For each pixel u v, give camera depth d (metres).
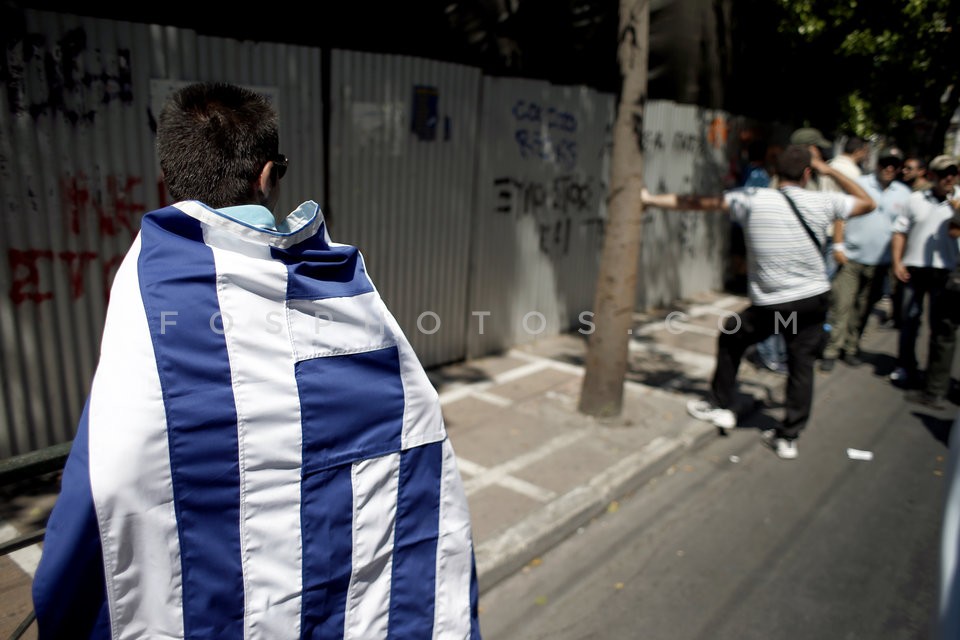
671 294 9.98
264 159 1.45
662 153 8.94
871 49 9.56
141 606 1.22
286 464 1.34
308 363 1.37
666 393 6.36
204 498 1.26
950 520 1.84
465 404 5.79
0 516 3.65
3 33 3.62
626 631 3.47
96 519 1.16
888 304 10.97
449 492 1.59
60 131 3.90
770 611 3.66
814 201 4.79
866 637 3.50
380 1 5.30
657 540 4.26
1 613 1.88
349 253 1.48
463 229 6.44
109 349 1.23
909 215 6.86
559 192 7.43
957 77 10.74
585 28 7.12
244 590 1.32
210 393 1.26
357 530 1.45
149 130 4.21
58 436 4.19
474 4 5.98
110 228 4.18
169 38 4.21
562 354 7.23
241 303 1.32
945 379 6.65
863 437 5.98
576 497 4.41
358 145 5.37
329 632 1.44
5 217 3.79
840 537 4.40
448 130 6.05
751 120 10.71
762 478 5.14
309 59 4.92
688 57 8.82
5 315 3.88
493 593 3.70
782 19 9.67
